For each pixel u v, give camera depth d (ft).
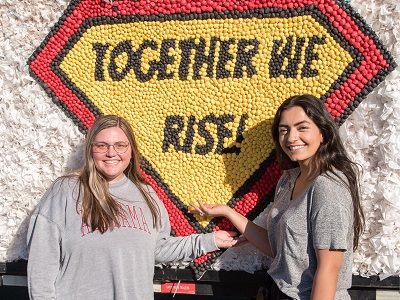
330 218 4.74
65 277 5.28
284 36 6.37
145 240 5.52
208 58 6.57
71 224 5.32
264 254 6.69
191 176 6.81
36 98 6.97
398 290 6.48
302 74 6.35
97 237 5.26
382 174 6.27
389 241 6.26
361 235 6.38
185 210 6.84
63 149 7.00
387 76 6.14
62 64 6.88
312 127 5.22
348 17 6.14
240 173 6.68
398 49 6.14
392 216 6.21
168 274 6.89
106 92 6.86
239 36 6.48
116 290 5.22
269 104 6.50
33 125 7.05
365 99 6.27
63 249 5.32
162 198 6.88
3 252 7.22
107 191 5.51
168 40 6.64
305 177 5.38
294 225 5.03
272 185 6.61
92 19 6.72
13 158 7.08
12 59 6.97
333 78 6.27
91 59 6.82
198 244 6.44
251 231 6.30
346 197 4.84
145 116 6.83
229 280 6.78
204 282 6.91
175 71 6.67
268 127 6.53
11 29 6.92
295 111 5.25
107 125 5.58
